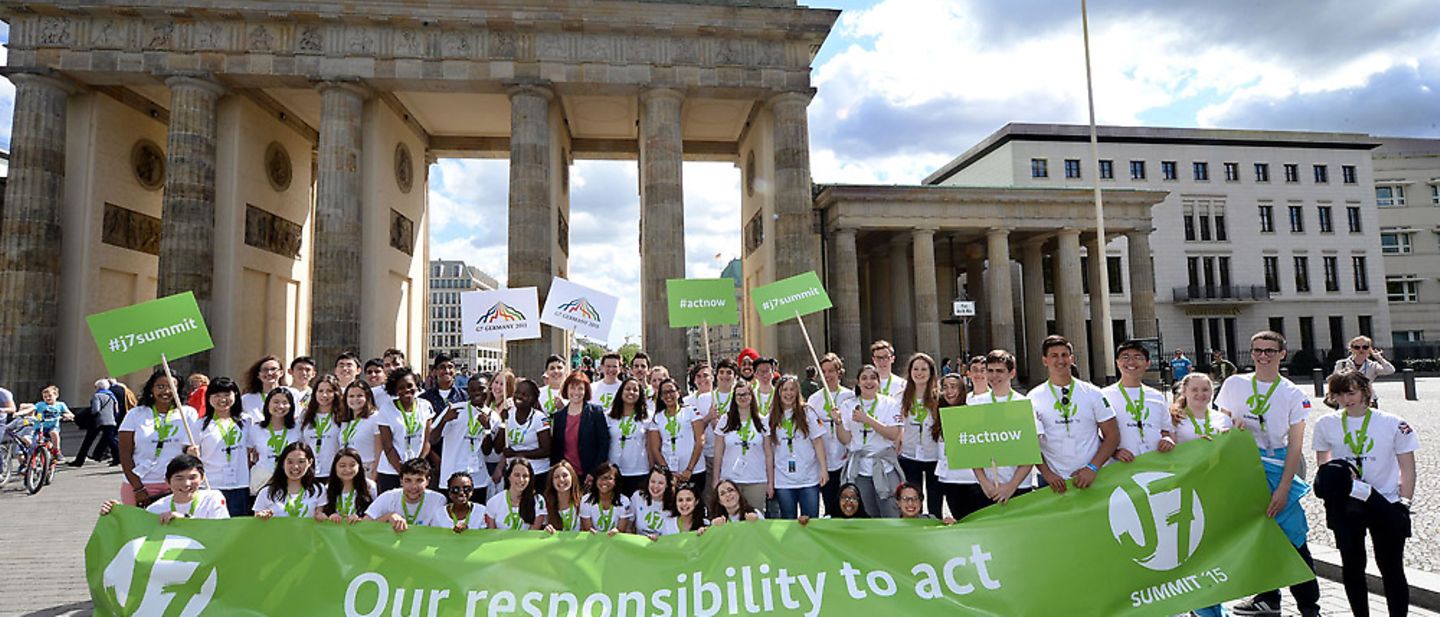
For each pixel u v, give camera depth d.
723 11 40.25
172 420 9.95
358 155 38.53
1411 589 8.76
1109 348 29.19
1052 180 73.88
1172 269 75.12
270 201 42.66
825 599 7.55
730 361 11.77
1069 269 50.03
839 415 10.88
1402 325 86.06
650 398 13.57
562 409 11.48
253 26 37.53
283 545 7.79
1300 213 79.12
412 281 46.72
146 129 42.06
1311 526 12.27
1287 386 8.50
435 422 11.76
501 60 38.94
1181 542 7.74
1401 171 87.56
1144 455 8.16
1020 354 65.12
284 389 10.67
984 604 7.45
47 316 35.91
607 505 9.83
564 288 14.93
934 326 47.97
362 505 8.82
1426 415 29.36
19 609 9.74
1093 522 7.76
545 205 38.97
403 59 38.38
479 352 176.62
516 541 7.91
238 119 39.25
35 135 36.09
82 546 13.05
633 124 48.72
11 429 19.03
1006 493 8.27
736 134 51.88
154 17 36.84
